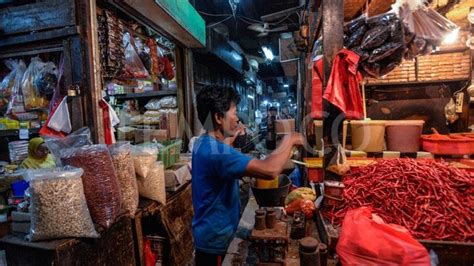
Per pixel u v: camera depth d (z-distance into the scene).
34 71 2.62
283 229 1.60
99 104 2.58
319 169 3.18
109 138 2.64
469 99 3.40
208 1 6.55
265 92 21.58
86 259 1.80
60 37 2.50
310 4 3.56
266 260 1.53
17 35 2.57
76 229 1.73
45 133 2.43
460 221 1.67
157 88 4.98
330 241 1.63
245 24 7.60
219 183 1.67
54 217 1.68
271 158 1.50
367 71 2.16
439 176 1.92
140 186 2.68
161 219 2.82
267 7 7.21
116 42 2.96
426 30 2.14
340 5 2.07
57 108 2.47
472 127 3.49
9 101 2.76
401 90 3.70
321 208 2.01
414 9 2.07
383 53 2.03
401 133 2.63
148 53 3.72
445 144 2.56
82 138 2.28
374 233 1.44
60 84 2.60
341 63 2.04
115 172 2.11
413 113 3.68
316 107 2.45
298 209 2.13
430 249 1.57
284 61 6.54
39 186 1.67
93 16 2.53
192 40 4.55
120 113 4.50
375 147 2.63
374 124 2.59
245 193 5.36
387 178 1.96
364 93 3.57
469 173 2.01
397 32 2.01
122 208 2.27
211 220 1.68
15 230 1.88
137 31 3.71
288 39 6.46
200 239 1.70
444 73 3.46
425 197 1.80
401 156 2.69
